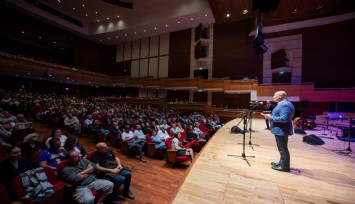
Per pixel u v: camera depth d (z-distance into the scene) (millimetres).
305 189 2367
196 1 13602
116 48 21562
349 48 11367
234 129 6410
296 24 12500
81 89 21562
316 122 8500
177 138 5824
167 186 3943
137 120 8625
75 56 19312
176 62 17609
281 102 2816
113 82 20000
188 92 16938
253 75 14250
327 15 11406
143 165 5117
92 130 7258
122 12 16453
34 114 10055
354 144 5051
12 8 14312
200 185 2443
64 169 2822
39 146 3881
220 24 15680
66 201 2674
